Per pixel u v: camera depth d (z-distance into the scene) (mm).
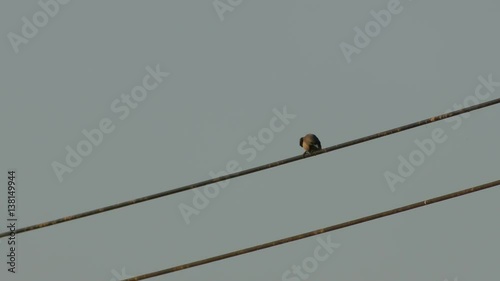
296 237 26281
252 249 26250
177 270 26234
